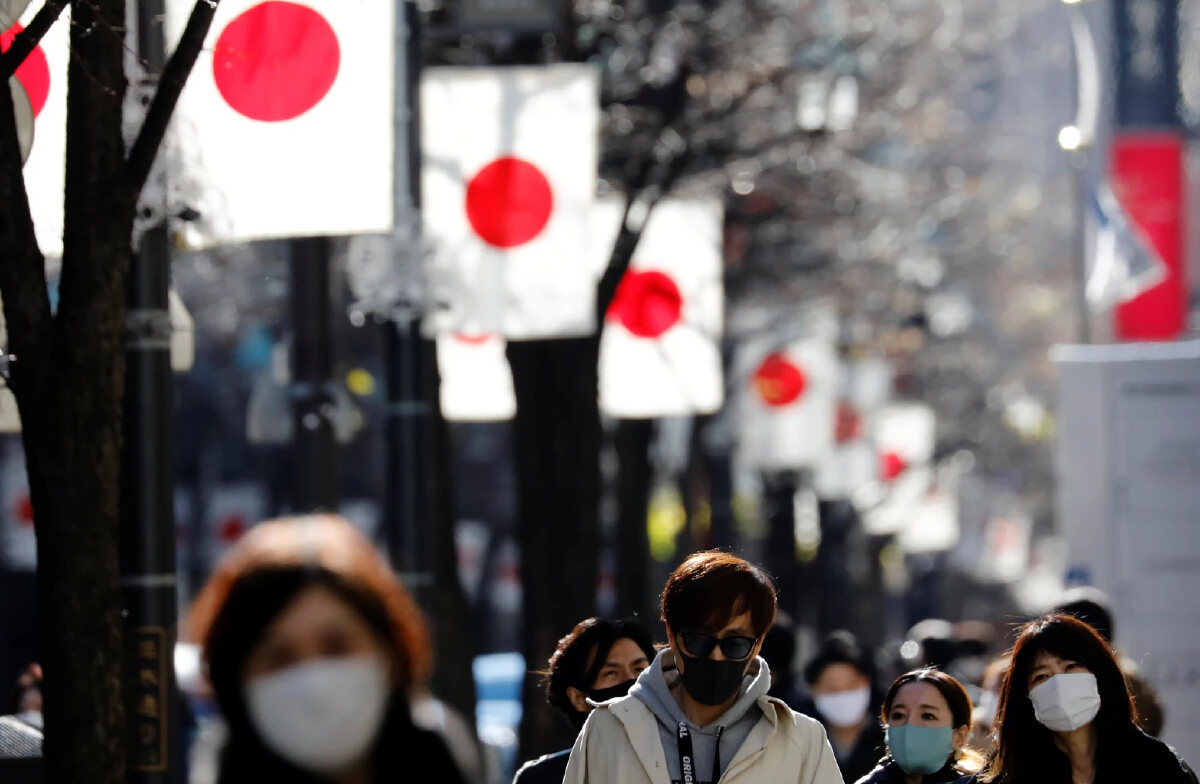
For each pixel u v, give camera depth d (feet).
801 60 219.20
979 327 406.41
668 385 175.94
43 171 76.33
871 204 258.78
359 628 26.99
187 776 119.44
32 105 76.18
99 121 63.62
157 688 74.23
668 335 175.94
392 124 83.66
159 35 76.84
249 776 26.66
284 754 26.58
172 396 76.13
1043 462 433.89
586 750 56.24
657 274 176.14
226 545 458.50
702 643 53.31
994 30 289.74
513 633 508.53
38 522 62.34
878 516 380.17
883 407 333.42
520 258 125.70
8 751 77.20
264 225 82.84
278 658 26.78
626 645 67.72
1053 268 405.80
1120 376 158.61
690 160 182.50
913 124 258.37
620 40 189.37
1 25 70.85
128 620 74.33
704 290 176.04
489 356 162.30
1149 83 277.23
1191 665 155.33
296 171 83.15
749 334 254.27
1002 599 481.05
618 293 176.04
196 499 483.51
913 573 494.18
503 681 217.77
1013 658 62.34
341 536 28.04
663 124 187.52
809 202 231.71
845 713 91.71
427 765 27.02
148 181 76.64
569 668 67.82
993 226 371.35
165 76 65.05
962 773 68.74
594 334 159.74
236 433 492.13
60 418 62.13
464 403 162.81
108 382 63.10
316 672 26.58
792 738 55.11
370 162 83.51
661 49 191.01
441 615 147.84
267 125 83.15
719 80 197.06
